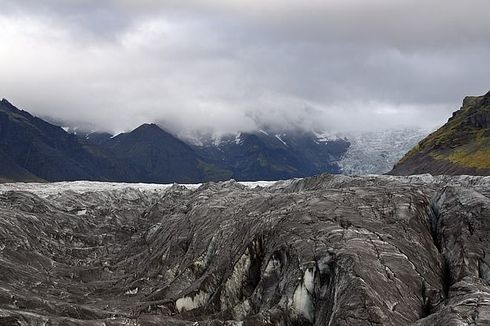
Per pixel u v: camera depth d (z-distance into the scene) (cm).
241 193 11106
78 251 11600
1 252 9194
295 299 4875
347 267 4588
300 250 5241
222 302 6075
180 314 6034
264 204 7656
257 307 5444
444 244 5519
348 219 5700
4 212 11169
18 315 4206
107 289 8244
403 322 3984
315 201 6469
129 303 6906
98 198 16800
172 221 11238
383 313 3997
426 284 4619
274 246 5791
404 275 4628
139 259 10275
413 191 6569
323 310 4619
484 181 8588
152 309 6078
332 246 5050
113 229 14038
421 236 5525
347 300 4188
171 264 8650
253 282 6144
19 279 7825
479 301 3866
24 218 11419
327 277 4856
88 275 9438
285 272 5278
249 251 6288
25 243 10156
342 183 9581
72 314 5422
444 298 4416
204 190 14012
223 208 9369
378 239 5178
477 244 5238
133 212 16100
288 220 6100
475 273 4941
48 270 9394
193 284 6831
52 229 12031
